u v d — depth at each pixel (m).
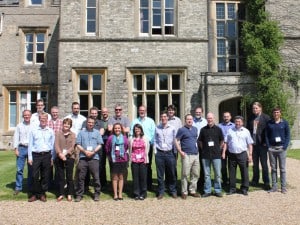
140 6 18.28
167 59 17.97
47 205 8.49
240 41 19.02
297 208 8.05
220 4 19.14
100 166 9.98
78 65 17.78
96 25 18.09
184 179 9.19
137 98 17.94
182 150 9.34
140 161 9.13
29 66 21.42
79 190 9.04
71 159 9.12
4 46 21.52
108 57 17.88
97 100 17.92
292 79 18.72
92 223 7.04
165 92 17.88
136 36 18.03
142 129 9.36
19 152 9.62
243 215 7.52
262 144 10.20
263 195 9.40
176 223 7.00
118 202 8.77
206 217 7.40
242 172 9.57
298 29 19.00
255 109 10.45
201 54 18.06
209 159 9.42
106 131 10.05
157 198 9.16
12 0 21.83
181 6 18.22
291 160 14.75
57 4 21.86
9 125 21.23
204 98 17.77
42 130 9.12
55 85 21.30
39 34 21.77
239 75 17.92
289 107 18.27
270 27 18.11
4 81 21.28
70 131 9.30
